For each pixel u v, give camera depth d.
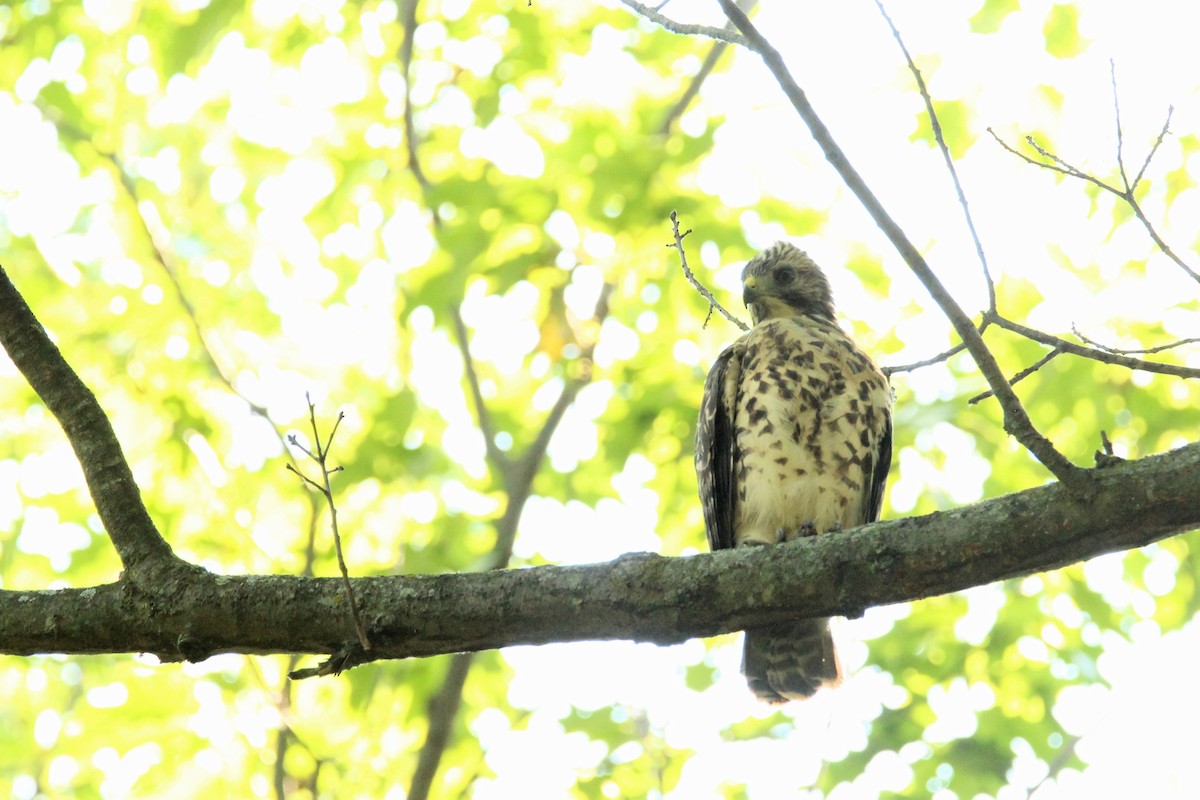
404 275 14.95
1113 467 5.28
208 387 14.51
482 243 13.66
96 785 12.92
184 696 13.10
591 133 14.03
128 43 14.95
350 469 13.56
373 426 14.03
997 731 12.66
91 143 14.65
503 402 15.85
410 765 13.59
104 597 5.94
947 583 5.50
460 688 12.75
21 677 13.64
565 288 14.41
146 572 5.95
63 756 12.92
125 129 15.05
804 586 5.58
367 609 5.74
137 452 13.99
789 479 8.95
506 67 15.50
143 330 14.37
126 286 14.73
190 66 14.73
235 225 15.46
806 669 8.68
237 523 13.57
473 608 5.71
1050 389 12.88
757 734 12.70
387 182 15.62
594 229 13.69
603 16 15.45
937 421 12.88
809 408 8.98
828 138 5.29
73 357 14.20
